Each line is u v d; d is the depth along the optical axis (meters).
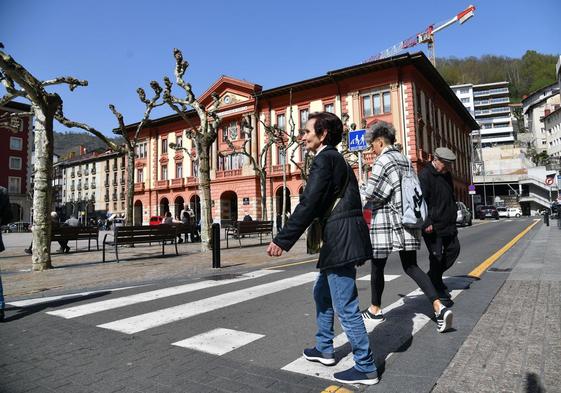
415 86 32.12
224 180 40.41
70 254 13.29
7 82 9.52
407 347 3.40
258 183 38.31
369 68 31.91
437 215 4.80
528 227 22.72
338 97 34.16
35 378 2.88
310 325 4.16
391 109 31.58
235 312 4.74
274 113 38.06
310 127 3.00
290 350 3.42
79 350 3.47
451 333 3.73
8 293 6.19
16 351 3.46
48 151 9.27
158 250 14.48
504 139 114.81
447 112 44.50
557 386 2.53
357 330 2.76
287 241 2.71
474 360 3.03
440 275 4.88
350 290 2.80
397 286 6.18
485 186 69.88
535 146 94.06
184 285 6.70
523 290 5.32
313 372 2.95
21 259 12.35
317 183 2.71
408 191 3.89
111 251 14.33
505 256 9.43
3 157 54.06
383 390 2.61
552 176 23.39
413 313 4.50
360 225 2.80
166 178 47.44
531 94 110.81
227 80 40.66
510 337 3.48
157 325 4.22
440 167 4.90
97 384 2.77
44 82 9.20
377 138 4.12
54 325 4.31
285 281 6.88
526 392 2.47
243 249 14.06
